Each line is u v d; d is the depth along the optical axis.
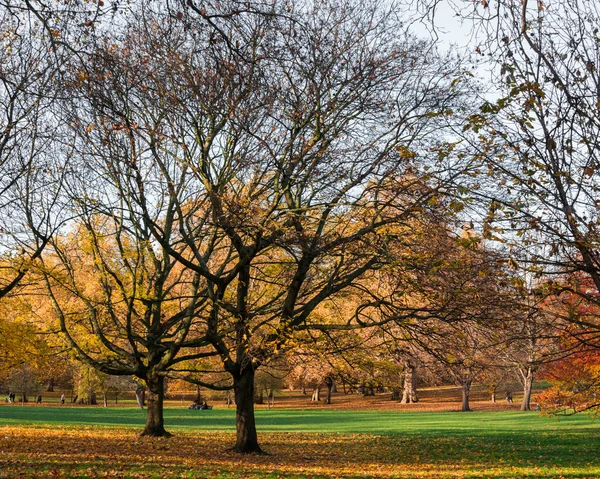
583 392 14.15
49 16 8.78
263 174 15.58
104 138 15.46
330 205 14.02
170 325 20.30
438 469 16.70
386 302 14.73
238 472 14.30
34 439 20.50
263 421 37.56
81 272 23.28
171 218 19.69
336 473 15.02
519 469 16.27
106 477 12.44
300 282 16.34
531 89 7.42
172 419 37.03
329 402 63.88
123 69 14.88
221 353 17.70
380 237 14.48
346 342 16.81
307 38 14.84
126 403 69.69
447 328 15.98
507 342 10.28
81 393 56.94
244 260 15.44
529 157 7.82
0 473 12.20
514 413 41.50
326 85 16.17
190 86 14.59
